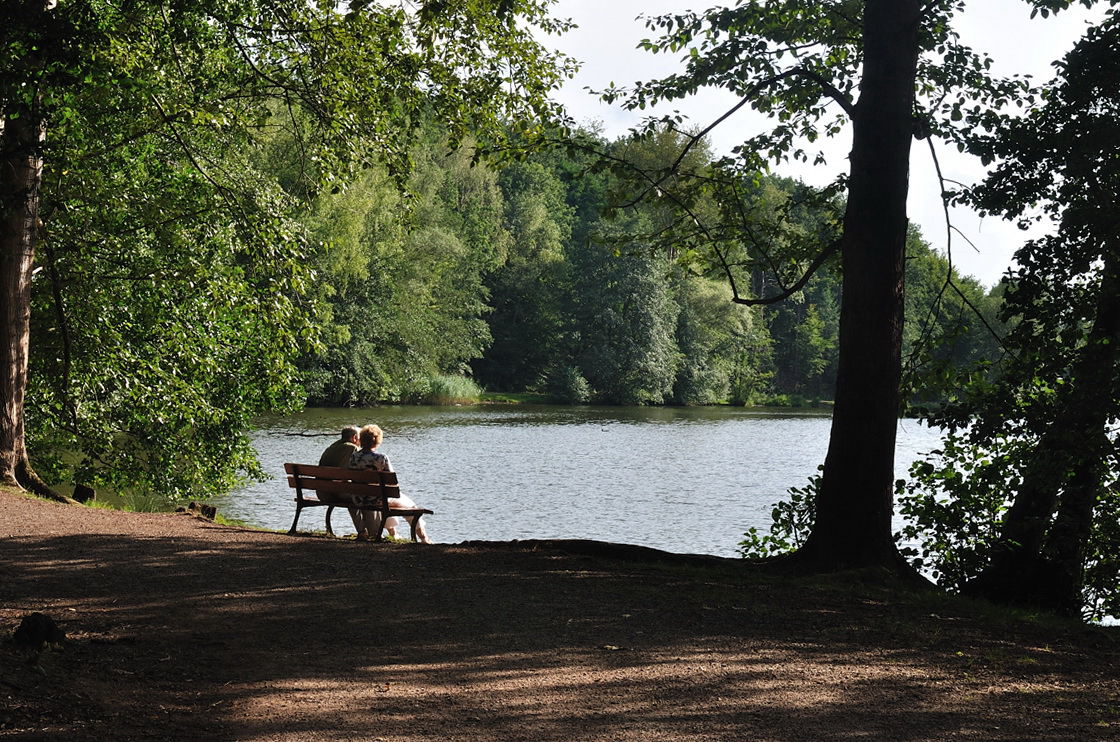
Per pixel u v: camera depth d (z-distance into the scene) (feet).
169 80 48.29
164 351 57.67
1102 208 35.65
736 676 20.61
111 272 54.29
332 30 45.85
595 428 171.94
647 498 88.89
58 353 53.78
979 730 17.44
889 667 21.91
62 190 50.16
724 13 39.99
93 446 58.80
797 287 40.55
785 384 359.25
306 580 28.78
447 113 48.73
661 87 41.52
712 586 30.96
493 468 107.65
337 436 128.06
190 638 21.76
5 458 44.24
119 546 32.58
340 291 171.22
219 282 53.83
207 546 33.76
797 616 27.09
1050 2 37.52
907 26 35.04
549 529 72.18
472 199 255.70
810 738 16.72
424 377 215.10
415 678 19.71
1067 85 37.40
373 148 48.24
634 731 16.90
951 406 40.73
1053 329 38.22
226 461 62.64
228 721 16.63
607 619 25.57
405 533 67.72
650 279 245.86
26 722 15.38
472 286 239.09
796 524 47.44
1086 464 37.58
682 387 270.26
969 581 42.32
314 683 19.06
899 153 35.29
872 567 33.94
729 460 122.72
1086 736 17.29
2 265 44.19
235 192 50.19
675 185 44.14
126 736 15.39
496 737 16.40
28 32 30.22
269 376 62.18
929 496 44.50
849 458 35.50
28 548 31.22
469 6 45.75
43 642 19.43
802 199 45.78
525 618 25.30
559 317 277.23
